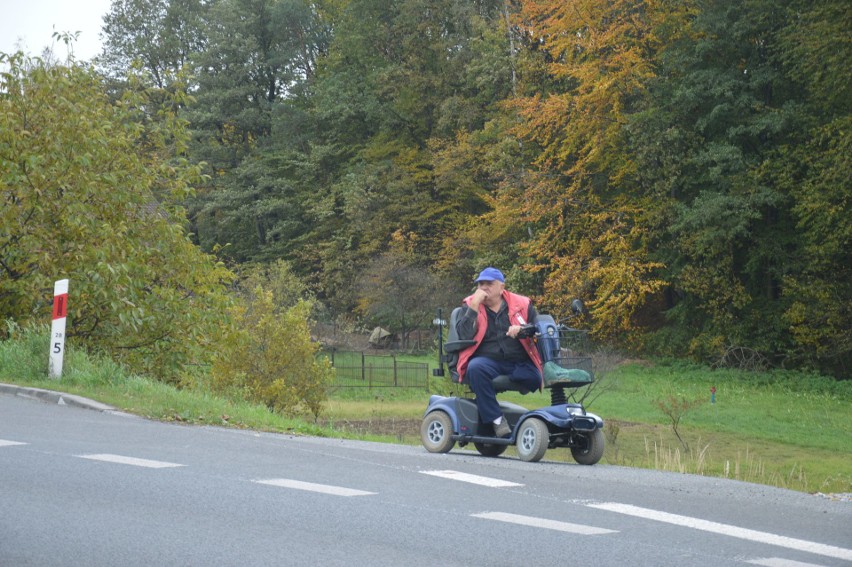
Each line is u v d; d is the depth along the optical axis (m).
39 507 8.88
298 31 107.19
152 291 27.38
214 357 28.59
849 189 52.50
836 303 54.41
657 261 63.97
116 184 27.03
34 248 25.81
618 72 60.66
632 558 8.02
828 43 51.56
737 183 56.81
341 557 7.65
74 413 16.22
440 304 79.00
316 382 33.12
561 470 13.41
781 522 10.00
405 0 90.94
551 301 61.53
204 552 7.59
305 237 94.88
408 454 14.38
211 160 102.00
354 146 98.69
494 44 73.88
